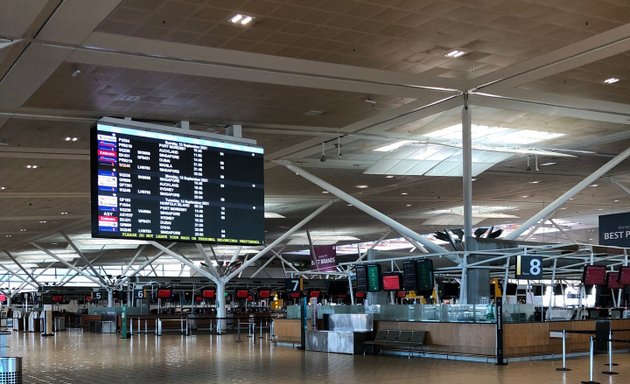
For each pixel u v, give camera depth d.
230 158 15.92
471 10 11.75
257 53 13.54
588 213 42.94
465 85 16.20
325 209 37.38
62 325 44.41
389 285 20.73
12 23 11.56
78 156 22.19
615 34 13.04
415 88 16.22
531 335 17.84
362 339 20.88
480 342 17.75
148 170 14.67
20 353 23.02
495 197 35.97
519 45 13.52
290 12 11.59
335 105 17.50
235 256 40.72
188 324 39.22
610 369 14.88
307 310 24.38
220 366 17.34
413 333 19.45
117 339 32.00
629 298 30.62
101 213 13.93
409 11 11.70
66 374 16.02
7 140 19.89
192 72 14.47
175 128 15.27
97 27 11.94
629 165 27.45
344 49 13.48
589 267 20.17
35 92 15.39
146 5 11.09
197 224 15.16
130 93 15.77
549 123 20.30
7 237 45.00
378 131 20.62
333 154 23.62
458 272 23.77
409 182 30.03
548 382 13.18
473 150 23.70
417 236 21.67
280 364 17.62
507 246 19.50
